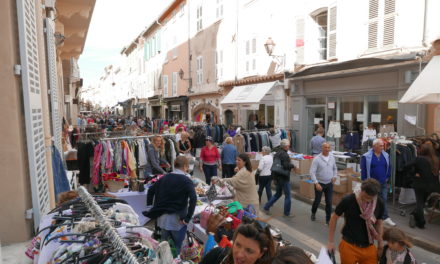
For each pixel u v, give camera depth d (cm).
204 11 2094
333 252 420
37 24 526
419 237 601
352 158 973
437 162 632
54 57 779
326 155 697
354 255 398
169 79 2794
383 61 919
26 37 396
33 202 401
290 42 1356
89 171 833
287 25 1369
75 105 2764
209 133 1466
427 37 883
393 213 739
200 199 603
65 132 1280
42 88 529
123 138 822
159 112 3225
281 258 199
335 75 1109
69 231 288
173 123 2073
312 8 1240
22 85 391
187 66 2402
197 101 2227
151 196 498
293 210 802
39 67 529
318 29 1267
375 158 658
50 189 535
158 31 3084
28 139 396
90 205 289
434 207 671
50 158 539
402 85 922
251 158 1086
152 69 3338
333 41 1162
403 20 932
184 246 422
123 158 802
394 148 729
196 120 2122
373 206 385
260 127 1488
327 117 1228
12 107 382
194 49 2270
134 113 4347
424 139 757
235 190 600
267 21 1492
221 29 1889
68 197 388
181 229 464
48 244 273
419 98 724
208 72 2069
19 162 387
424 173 633
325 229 677
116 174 737
